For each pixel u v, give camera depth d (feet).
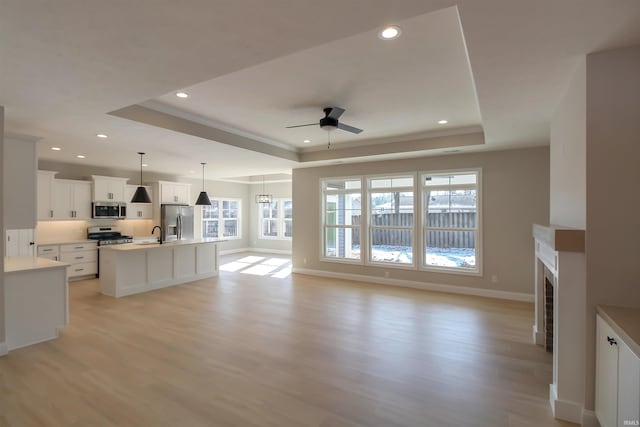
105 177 25.23
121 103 10.62
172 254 21.94
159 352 11.50
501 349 11.85
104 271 19.52
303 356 11.23
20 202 12.05
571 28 6.38
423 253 21.44
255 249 40.57
